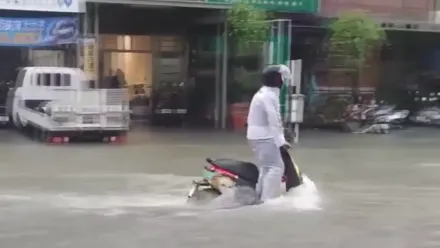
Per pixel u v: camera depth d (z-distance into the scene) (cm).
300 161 1403
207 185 930
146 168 1253
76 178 1128
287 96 1764
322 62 2278
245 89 2144
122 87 2330
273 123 880
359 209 909
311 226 802
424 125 2433
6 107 2028
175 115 2344
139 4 1958
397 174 1240
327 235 759
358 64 2116
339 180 1163
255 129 890
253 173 926
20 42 1902
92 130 1648
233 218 835
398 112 2277
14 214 845
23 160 1329
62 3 1891
